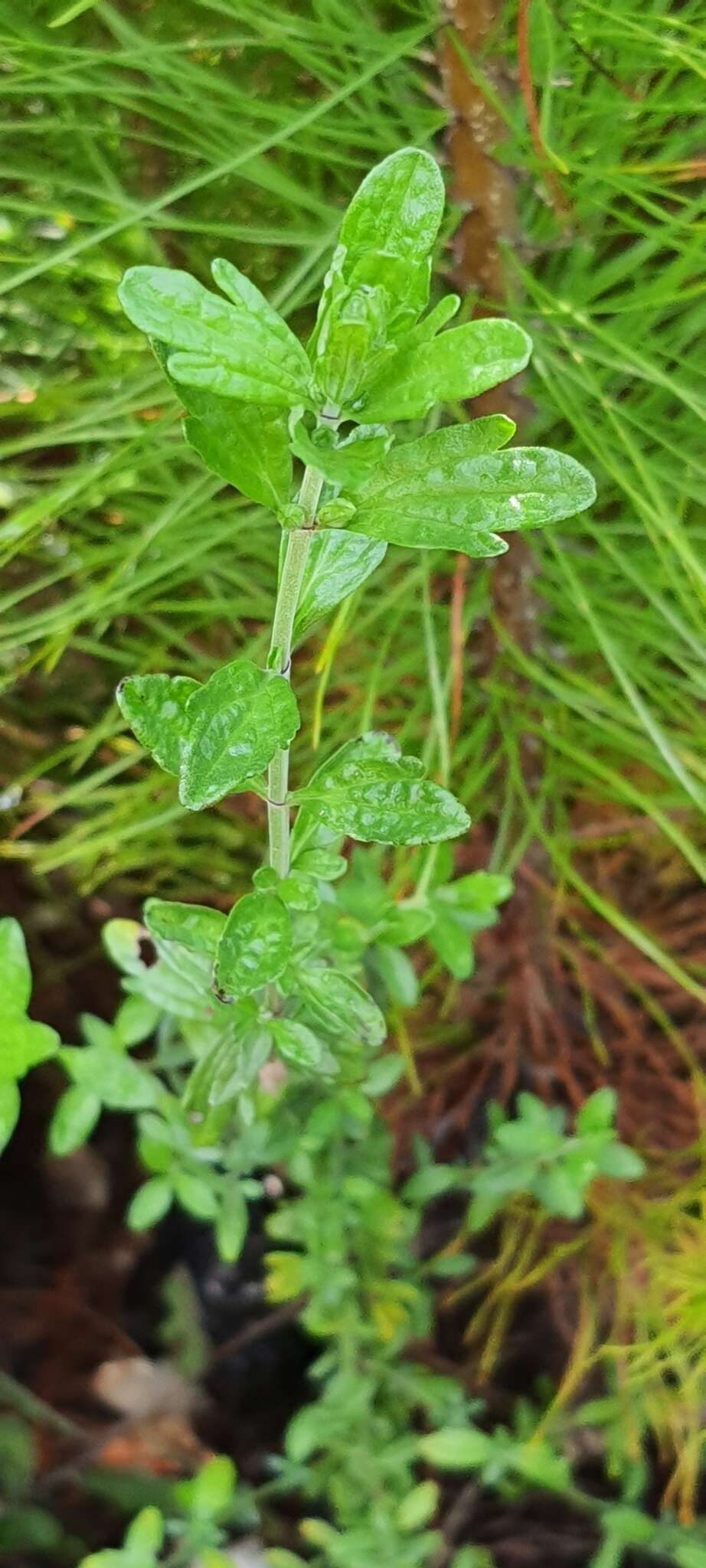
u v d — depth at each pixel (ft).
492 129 1.10
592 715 1.37
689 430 1.30
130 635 1.86
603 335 1.08
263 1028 1.06
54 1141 1.11
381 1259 1.35
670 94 1.17
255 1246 1.73
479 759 1.62
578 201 1.16
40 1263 1.73
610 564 1.44
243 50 1.31
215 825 1.73
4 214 1.35
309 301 1.16
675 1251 1.55
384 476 0.70
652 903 1.93
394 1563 1.08
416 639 1.60
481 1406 1.33
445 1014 1.77
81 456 1.52
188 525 1.37
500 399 1.31
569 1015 1.86
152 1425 1.58
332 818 0.86
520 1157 1.25
